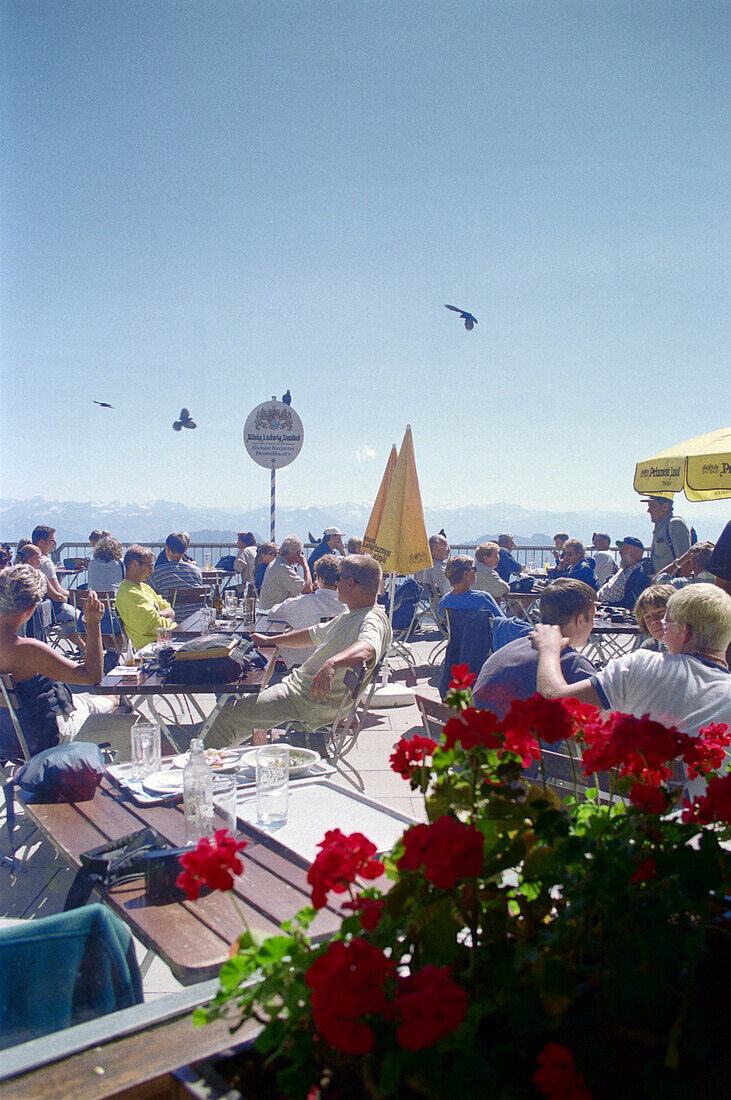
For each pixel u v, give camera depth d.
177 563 8.40
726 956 1.08
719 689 2.63
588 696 2.71
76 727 3.70
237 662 3.98
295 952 0.88
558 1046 0.81
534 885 1.04
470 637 5.57
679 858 0.98
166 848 2.05
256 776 2.34
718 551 4.14
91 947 1.66
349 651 3.83
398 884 0.97
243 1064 0.93
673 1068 0.88
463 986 0.93
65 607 8.16
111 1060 1.08
